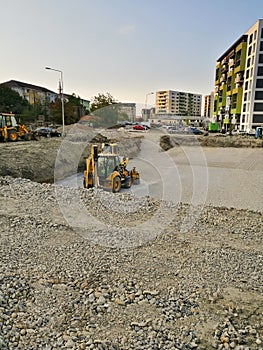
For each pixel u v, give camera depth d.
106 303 3.40
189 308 3.37
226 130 42.12
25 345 2.75
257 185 11.55
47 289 3.60
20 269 4.05
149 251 4.83
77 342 2.80
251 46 41.97
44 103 46.72
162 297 3.55
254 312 3.32
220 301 3.51
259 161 16.56
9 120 20.47
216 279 4.00
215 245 5.16
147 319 3.15
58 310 3.25
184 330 3.00
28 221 5.90
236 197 9.91
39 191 8.29
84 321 3.10
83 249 4.80
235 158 17.31
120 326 3.04
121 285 3.77
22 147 16.48
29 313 3.18
